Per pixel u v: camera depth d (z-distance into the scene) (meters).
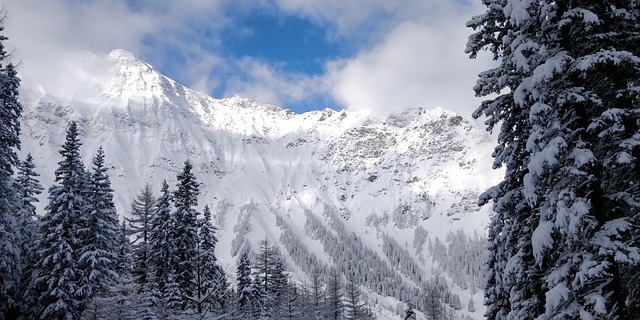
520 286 11.77
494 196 12.87
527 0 10.34
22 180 35.25
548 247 9.55
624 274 10.52
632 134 10.26
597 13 10.85
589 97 10.09
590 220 9.59
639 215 10.09
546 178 10.35
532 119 9.93
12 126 22.55
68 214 32.19
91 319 24.52
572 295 9.81
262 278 60.56
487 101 13.24
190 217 36.59
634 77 10.85
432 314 78.25
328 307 65.50
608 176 10.73
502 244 14.73
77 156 34.28
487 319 17.25
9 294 30.56
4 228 22.36
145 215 42.75
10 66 18.78
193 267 35.97
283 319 54.12
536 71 10.05
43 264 30.25
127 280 24.62
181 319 19.80
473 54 13.23
